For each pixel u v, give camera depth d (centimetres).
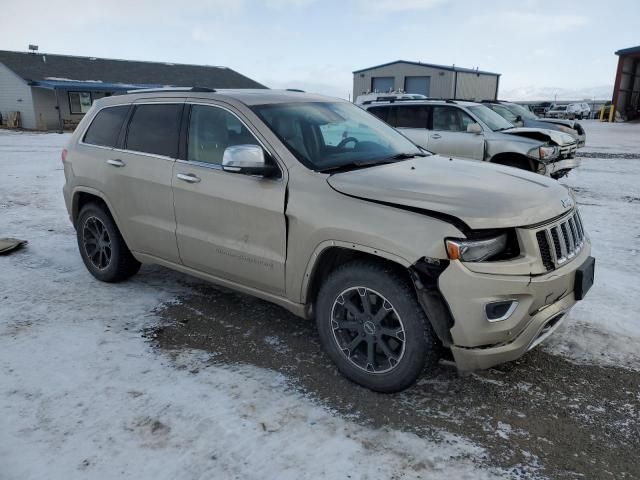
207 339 382
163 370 338
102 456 260
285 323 408
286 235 333
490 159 924
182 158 400
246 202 350
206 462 255
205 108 395
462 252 268
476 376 332
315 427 282
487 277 267
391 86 4438
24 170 1283
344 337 322
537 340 296
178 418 288
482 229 274
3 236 656
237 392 314
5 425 283
